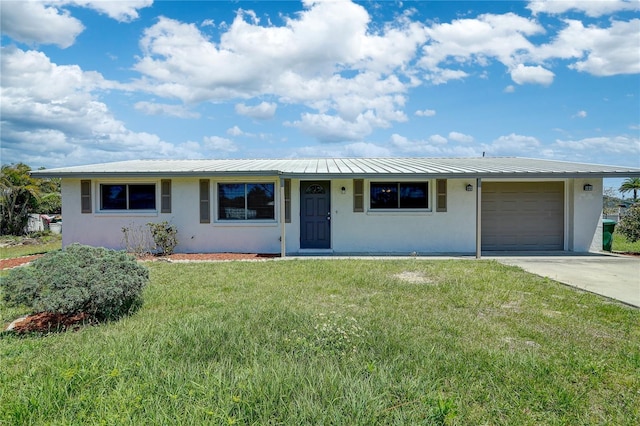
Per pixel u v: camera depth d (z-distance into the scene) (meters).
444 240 12.98
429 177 11.77
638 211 13.89
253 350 4.18
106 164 14.81
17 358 4.30
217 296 6.97
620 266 10.28
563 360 4.15
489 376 3.72
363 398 3.04
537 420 3.06
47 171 12.51
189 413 2.90
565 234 13.46
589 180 13.09
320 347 4.20
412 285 7.73
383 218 12.99
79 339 4.86
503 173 11.66
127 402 3.07
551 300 6.71
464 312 5.98
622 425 3.01
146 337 4.68
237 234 12.91
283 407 3.01
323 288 7.51
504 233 13.56
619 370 3.93
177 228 12.86
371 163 14.83
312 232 13.22
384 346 4.36
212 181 12.87
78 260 5.80
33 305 5.15
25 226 20.61
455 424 2.90
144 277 6.34
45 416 2.94
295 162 15.38
